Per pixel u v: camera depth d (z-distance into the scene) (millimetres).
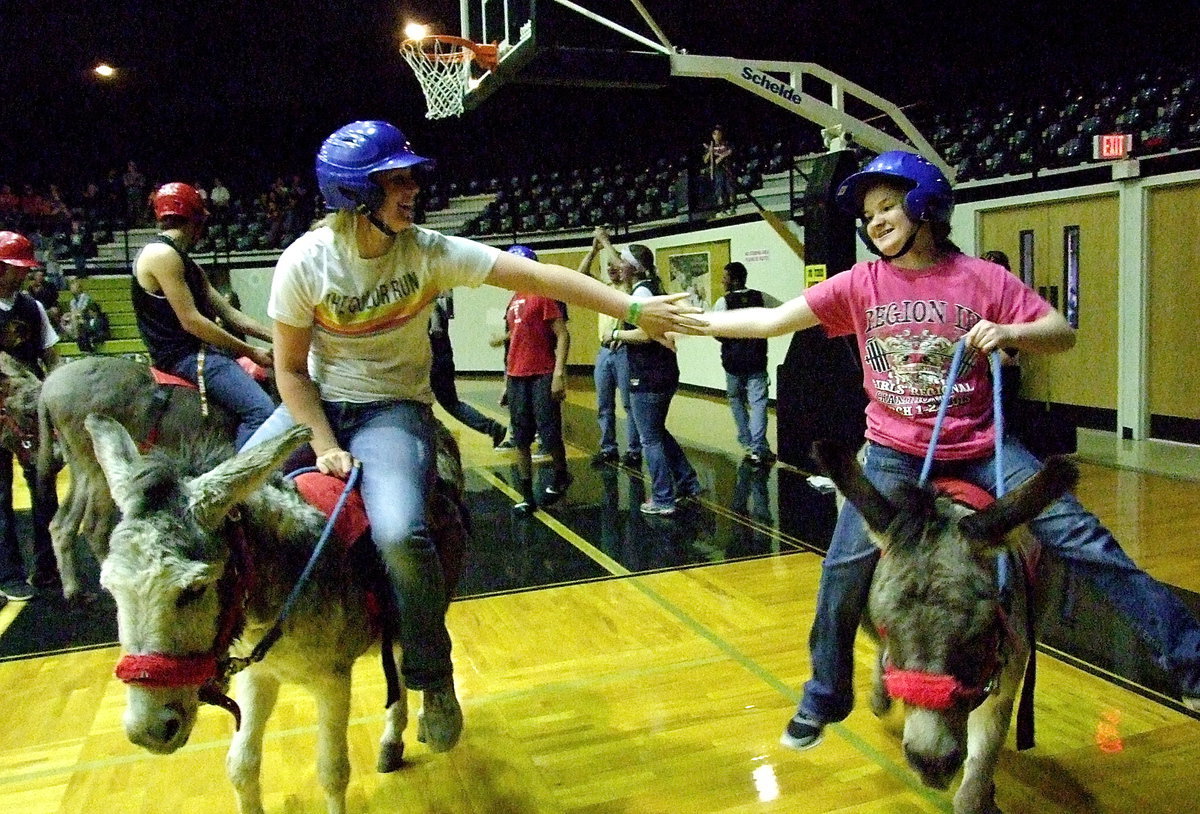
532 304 7723
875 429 3238
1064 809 3342
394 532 2826
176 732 2361
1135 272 9992
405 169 2818
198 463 2729
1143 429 10180
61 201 22438
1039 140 12258
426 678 2916
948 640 2238
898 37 17797
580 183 20922
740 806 3430
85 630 5434
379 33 20250
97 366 5328
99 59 20312
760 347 9492
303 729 4113
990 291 3027
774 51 18453
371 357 3115
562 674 4633
